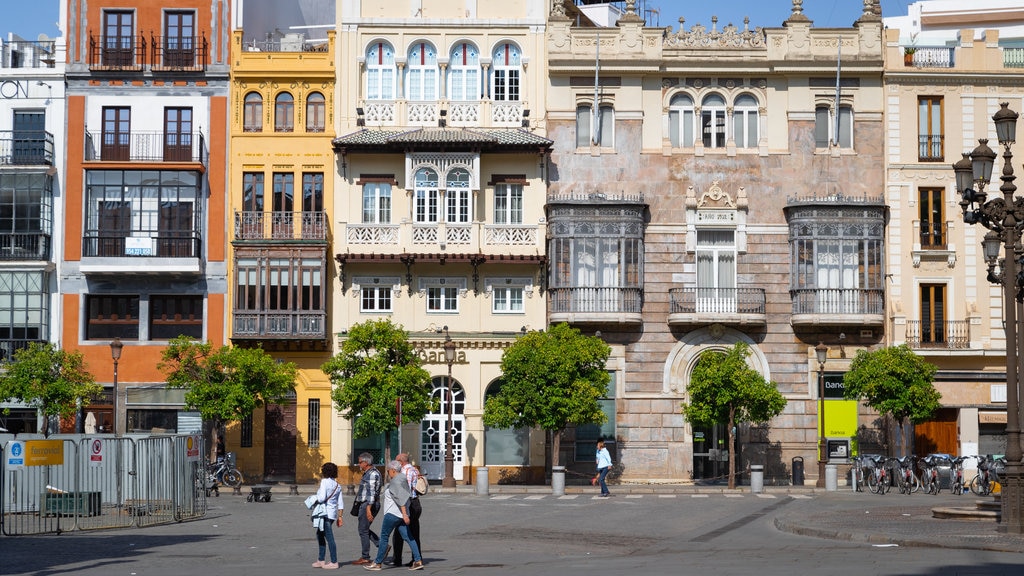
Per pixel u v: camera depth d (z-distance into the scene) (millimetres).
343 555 23531
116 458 31156
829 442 49094
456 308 49938
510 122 50469
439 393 49938
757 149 50094
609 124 50406
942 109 50125
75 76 50438
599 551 23938
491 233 49375
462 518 31891
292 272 49469
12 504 29719
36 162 49938
